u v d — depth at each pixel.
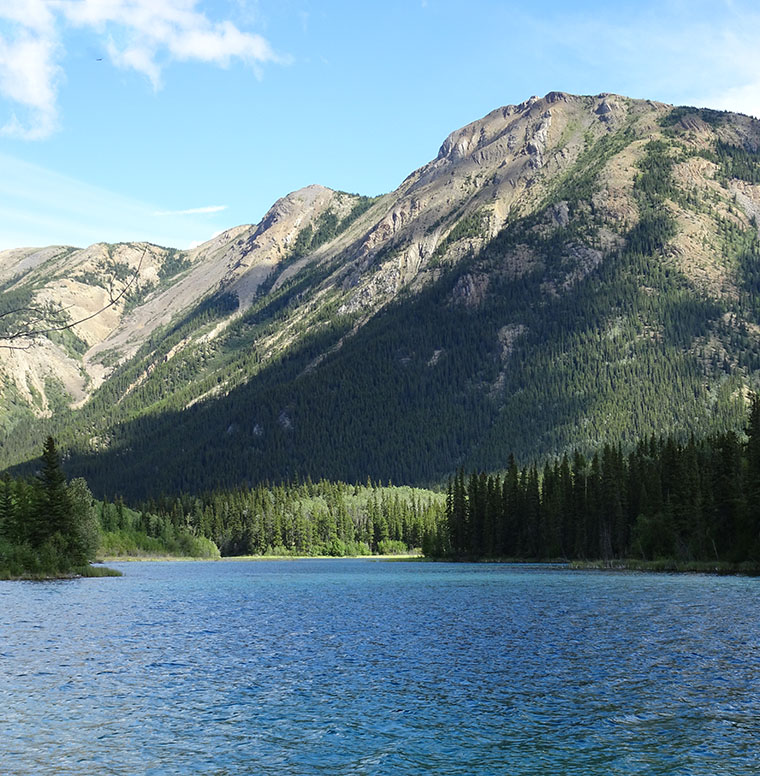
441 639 62.16
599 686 45.00
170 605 90.19
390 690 44.97
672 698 42.22
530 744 35.22
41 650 58.47
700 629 64.31
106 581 132.25
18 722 39.03
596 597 91.06
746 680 45.94
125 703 42.56
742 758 33.03
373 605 88.75
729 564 136.12
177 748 35.19
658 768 32.03
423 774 31.98
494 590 105.56
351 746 35.31
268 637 64.50
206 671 50.62
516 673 48.78
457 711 40.41
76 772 32.31
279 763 33.28
